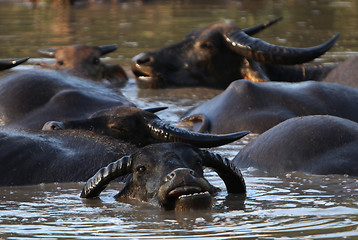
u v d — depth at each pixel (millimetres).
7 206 22688
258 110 37875
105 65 61094
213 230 18750
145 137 31203
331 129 28125
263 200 22625
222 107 39156
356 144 27359
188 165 22172
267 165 28078
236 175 23281
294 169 27359
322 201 22156
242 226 19109
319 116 29297
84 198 23797
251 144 30125
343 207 21156
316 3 123000
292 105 37844
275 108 37781
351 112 38000
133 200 22703
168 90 54719
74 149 29141
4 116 37906
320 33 83875
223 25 56219
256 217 20156
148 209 21391
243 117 37781
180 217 20297
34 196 24484
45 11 116250
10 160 27844
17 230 19234
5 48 73812
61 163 28141
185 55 56062
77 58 58500
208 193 20828
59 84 40250
